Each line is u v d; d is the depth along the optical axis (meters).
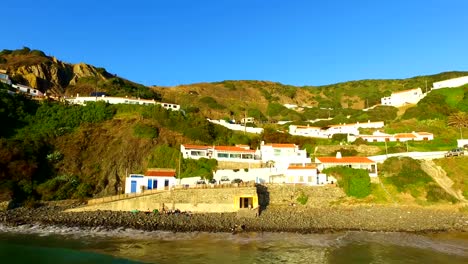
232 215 56.75
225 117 130.38
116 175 77.00
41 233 47.31
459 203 62.97
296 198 64.44
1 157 69.62
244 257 37.28
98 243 42.47
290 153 83.94
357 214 58.19
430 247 41.56
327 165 73.19
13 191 64.44
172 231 49.16
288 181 69.81
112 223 52.75
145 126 89.12
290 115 152.38
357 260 36.41
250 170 74.25
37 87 126.50
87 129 88.88
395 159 74.12
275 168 73.38
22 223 52.62
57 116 93.44
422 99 138.00
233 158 81.44
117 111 100.69
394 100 153.75
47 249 39.19
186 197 59.94
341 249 40.59
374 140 100.44
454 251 39.84
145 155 82.56
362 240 44.91
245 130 107.38
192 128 93.88
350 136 102.56
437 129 107.56
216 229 50.06
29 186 67.62
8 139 76.81
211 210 59.00
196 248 40.72
